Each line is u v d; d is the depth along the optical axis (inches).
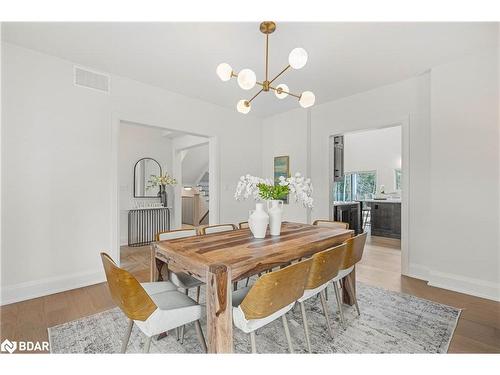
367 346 68.2
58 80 105.8
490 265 99.5
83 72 112.3
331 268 67.0
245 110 96.5
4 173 93.5
